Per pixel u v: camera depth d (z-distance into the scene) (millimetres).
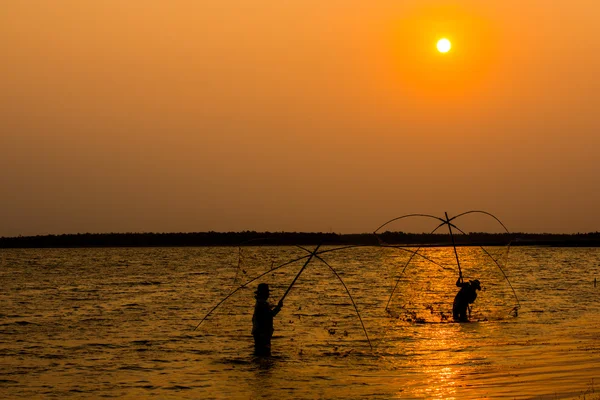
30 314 37406
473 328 28469
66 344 26750
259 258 28484
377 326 29375
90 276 75688
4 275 79000
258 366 21750
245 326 28250
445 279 32500
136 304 42750
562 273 70688
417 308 32188
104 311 38688
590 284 54281
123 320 34188
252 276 28406
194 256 158250
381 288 50812
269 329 23469
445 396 17188
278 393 18219
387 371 20484
